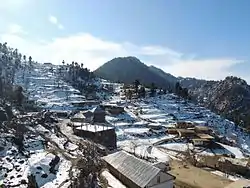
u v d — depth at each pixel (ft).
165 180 156.15
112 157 184.55
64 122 356.59
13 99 386.32
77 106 522.06
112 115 488.02
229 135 497.46
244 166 251.60
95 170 170.09
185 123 456.04
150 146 326.85
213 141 368.27
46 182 137.28
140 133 390.01
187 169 243.19
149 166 159.43
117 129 402.31
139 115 513.45
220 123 568.82
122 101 625.00
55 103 524.11
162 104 630.74
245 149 421.18
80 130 284.82
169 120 501.97
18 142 182.80
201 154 320.50
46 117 331.16
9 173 140.36
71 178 141.08
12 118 239.09
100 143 278.67
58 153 184.14
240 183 187.32
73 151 195.31
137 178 154.51
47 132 242.99
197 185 201.16
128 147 308.19
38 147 189.26
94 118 404.98
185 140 380.99
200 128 433.48
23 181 131.85
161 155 289.94
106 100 634.84
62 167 158.81
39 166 149.79
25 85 631.97
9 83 519.60
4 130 197.57
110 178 166.71
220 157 295.28
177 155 305.12
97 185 147.13
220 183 210.18
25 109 377.71
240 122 626.64
